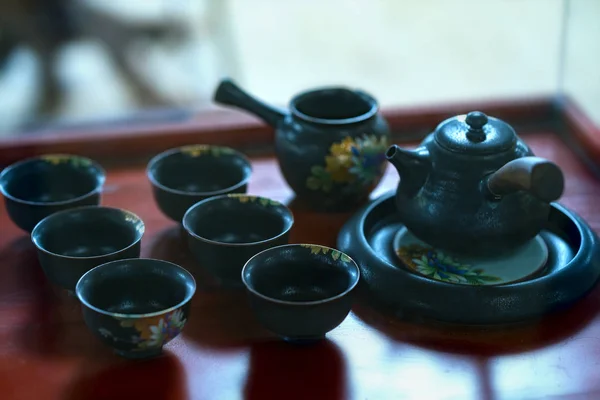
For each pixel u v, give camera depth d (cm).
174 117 92
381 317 70
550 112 93
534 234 70
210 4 168
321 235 78
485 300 67
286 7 199
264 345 68
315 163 78
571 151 89
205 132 89
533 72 157
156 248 77
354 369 66
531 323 69
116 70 156
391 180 86
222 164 82
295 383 65
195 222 73
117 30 156
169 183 81
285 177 81
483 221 69
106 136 88
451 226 69
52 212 75
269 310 65
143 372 66
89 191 81
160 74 162
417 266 72
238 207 75
